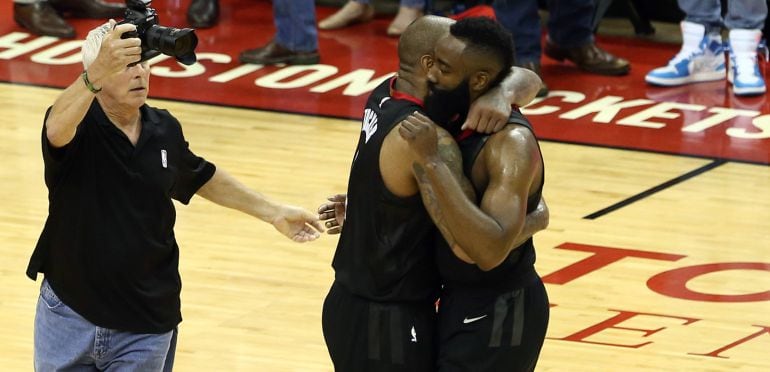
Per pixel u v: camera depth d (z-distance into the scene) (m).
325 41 27.83
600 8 26.94
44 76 24.69
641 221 18.45
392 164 9.37
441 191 8.81
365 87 24.64
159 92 23.95
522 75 9.53
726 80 25.62
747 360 14.33
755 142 22.06
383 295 9.82
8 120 22.05
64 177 10.00
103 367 10.44
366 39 28.08
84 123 9.94
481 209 8.99
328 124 22.50
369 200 9.62
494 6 24.77
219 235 17.59
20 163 20.00
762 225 18.44
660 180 20.17
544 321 10.11
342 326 10.05
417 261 9.77
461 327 9.80
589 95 24.53
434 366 10.07
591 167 20.67
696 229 18.20
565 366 14.04
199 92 24.06
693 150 21.62
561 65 26.41
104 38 9.35
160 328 10.38
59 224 10.10
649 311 15.54
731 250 17.48
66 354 10.23
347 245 9.97
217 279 16.19
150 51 9.67
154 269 10.29
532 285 9.98
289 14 25.64
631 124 22.91
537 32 24.73
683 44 25.73
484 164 9.22
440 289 10.10
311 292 15.94
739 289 16.22
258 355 14.23
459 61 9.09
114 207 10.06
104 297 10.14
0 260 16.45
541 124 22.78
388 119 9.46
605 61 25.80
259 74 25.31
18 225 17.59
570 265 16.81
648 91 24.89
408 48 9.55
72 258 10.09
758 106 24.08
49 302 10.29
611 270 16.69
